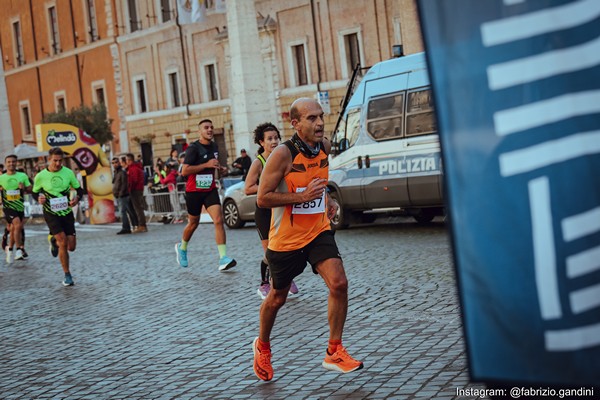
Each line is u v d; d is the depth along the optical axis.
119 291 13.20
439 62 3.06
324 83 41.12
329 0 40.59
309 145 6.58
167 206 30.33
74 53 58.00
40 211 39.16
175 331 9.48
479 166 3.06
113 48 54.22
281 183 6.61
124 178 26.33
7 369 8.45
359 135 19.20
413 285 10.76
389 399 5.88
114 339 9.41
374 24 38.75
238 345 8.38
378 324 8.57
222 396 6.54
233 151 46.94
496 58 3.01
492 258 3.06
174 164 32.91
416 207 18.16
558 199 2.99
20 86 64.50
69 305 12.31
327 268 6.52
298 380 6.75
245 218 23.06
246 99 33.38
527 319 3.05
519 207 3.03
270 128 10.47
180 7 38.69
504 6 3.00
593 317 2.99
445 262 12.56
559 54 2.96
